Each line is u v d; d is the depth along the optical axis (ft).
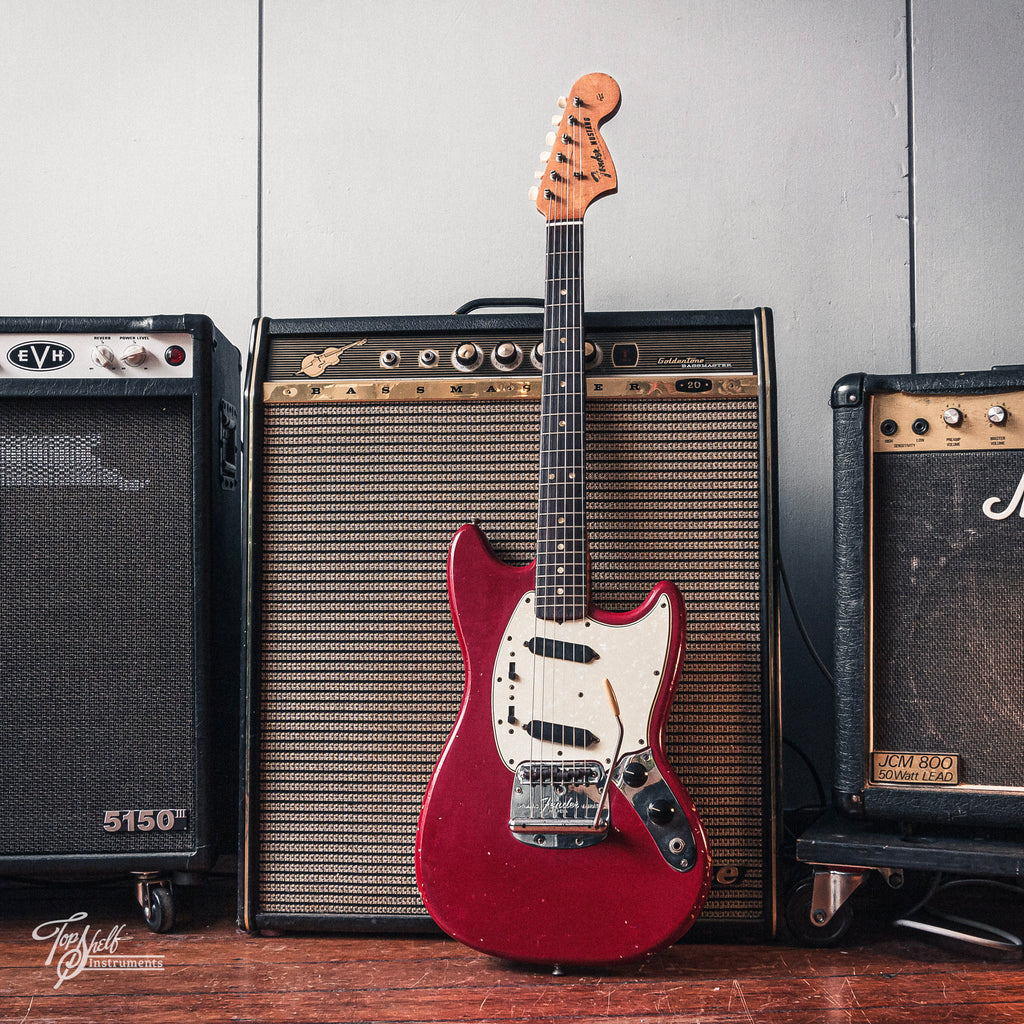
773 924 3.26
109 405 3.47
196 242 4.72
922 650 3.18
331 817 3.44
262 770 3.47
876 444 3.25
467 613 3.20
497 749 3.10
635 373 3.41
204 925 3.60
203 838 3.42
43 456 3.45
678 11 4.71
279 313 4.71
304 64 4.75
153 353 3.47
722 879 3.29
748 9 4.70
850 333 4.62
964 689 3.15
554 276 3.40
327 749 3.45
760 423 3.35
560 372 3.33
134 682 3.45
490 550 3.29
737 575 3.36
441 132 4.73
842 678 3.24
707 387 3.37
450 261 4.70
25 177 4.73
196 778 3.43
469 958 3.24
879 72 4.68
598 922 2.97
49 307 4.71
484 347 3.50
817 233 4.65
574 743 3.06
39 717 3.43
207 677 3.45
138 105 4.75
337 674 3.46
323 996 2.92
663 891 2.95
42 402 3.45
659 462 3.40
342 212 4.72
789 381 4.61
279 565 3.50
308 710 3.47
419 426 3.47
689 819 2.98
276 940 3.43
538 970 3.12
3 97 4.75
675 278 4.66
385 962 3.20
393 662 3.45
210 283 4.72
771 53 4.70
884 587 3.23
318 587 3.48
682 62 4.70
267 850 3.46
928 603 3.19
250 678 3.46
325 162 4.74
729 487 3.37
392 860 3.42
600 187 3.46
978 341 4.61
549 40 4.73
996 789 3.10
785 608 4.53
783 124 4.68
